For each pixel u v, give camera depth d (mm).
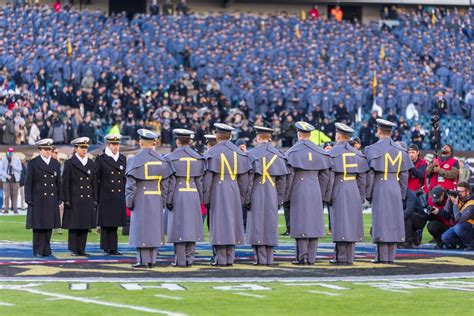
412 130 62156
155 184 24531
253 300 19016
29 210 28125
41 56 61031
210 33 69750
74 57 61750
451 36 76312
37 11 66125
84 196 28688
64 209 28734
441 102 65938
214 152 25188
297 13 81688
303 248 25875
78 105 57750
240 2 81938
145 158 24453
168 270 24156
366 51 72188
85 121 54969
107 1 78500
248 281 21891
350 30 74250
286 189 25828
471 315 17703
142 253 24656
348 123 62094
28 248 30781
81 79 60844
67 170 28766
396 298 19531
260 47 69438
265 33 71188
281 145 59062
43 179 28094
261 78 65562
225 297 19359
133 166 24391
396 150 26469
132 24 69062
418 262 26609
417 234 32250
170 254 28656
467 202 30922
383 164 26266
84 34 65625
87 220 28688
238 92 64750
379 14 82312
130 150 52938
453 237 31000
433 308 18406
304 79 65625
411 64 71688
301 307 18312
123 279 22125
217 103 60969
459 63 73438
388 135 26672
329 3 81062
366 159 26344
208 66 66062
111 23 68562
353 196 26047
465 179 50594
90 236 36344
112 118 57469
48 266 24969
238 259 27250
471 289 20938
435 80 70500
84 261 26562
